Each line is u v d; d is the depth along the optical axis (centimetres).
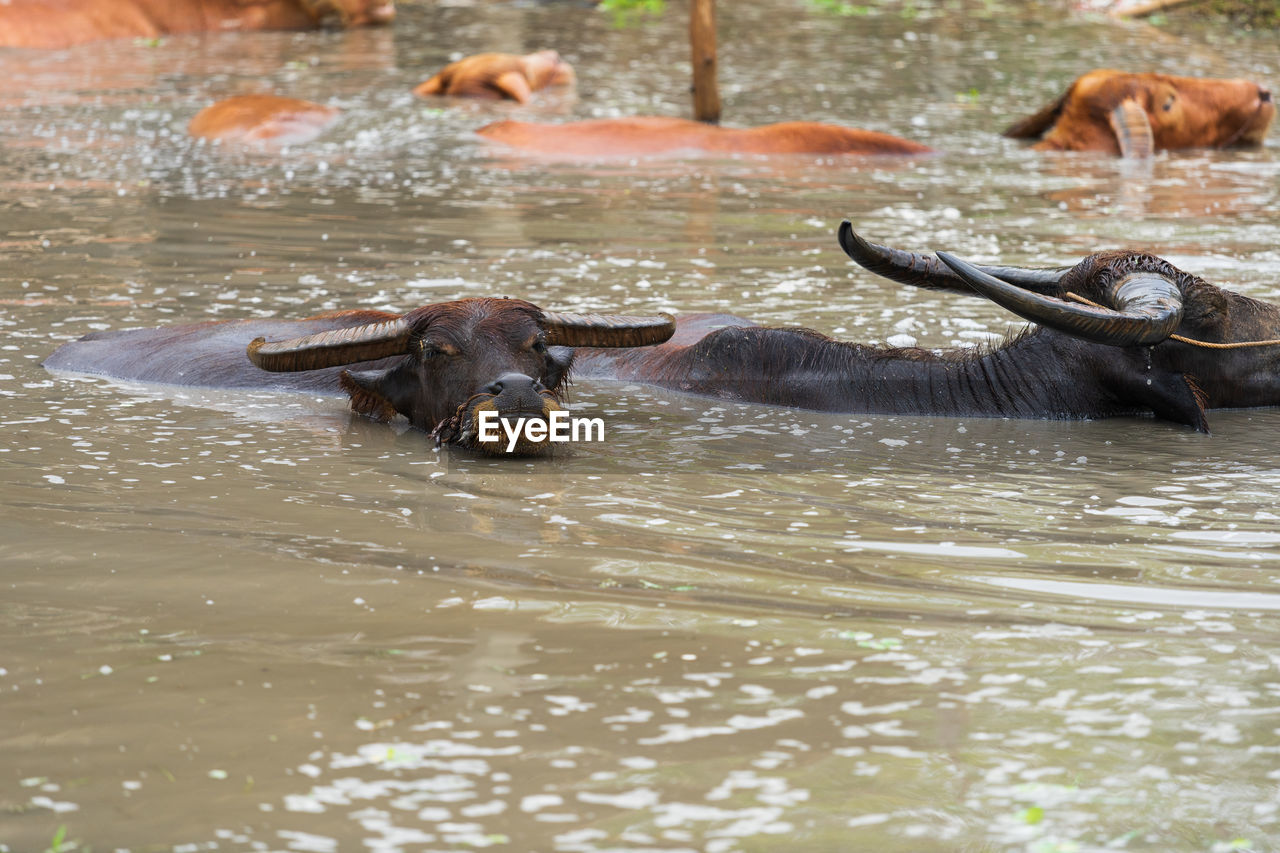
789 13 5588
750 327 1289
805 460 1060
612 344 1145
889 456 1073
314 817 547
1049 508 934
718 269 1766
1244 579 796
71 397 1229
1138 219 2150
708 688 655
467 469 1029
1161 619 738
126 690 649
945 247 1898
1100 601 762
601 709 634
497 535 871
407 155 2750
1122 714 632
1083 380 1206
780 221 2120
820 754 596
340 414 1205
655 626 725
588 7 5822
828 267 1784
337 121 3052
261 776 575
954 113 3397
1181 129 3036
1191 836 539
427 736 609
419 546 848
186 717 624
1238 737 612
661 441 1118
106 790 564
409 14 5512
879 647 700
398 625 725
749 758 593
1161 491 977
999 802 561
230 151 2753
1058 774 582
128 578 789
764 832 539
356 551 838
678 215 2164
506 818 548
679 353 1331
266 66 3941
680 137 2845
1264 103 3106
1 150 2677
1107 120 2973
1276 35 4997
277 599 759
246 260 1800
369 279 1688
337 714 627
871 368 1235
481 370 1075
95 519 894
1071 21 5328
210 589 775
